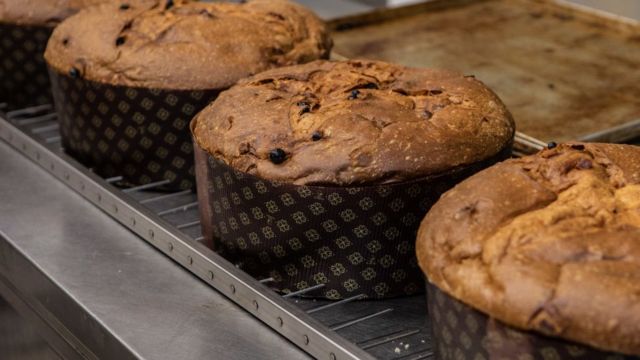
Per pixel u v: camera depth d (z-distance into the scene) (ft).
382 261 3.16
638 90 4.16
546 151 2.94
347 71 3.39
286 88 3.36
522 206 2.78
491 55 4.51
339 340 2.92
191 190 3.71
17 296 3.56
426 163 3.10
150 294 3.23
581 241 2.66
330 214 3.12
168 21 3.68
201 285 3.26
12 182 3.78
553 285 2.61
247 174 3.16
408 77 3.37
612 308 2.56
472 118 3.20
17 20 4.09
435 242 2.80
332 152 3.10
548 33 4.72
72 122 3.77
